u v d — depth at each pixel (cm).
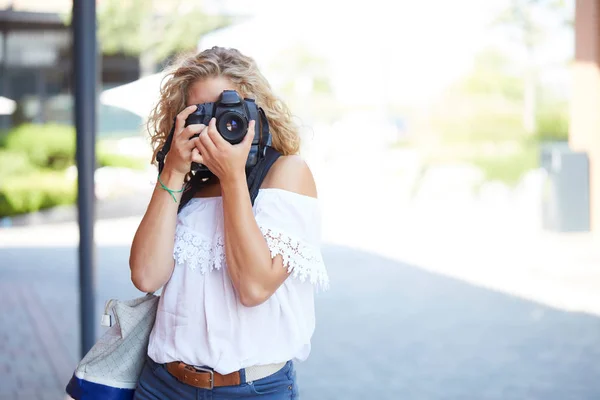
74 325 795
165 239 210
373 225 1545
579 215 1357
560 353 670
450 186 2069
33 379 612
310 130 232
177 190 209
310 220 206
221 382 207
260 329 207
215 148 193
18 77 2591
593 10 1292
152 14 2480
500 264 1100
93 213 539
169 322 213
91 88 522
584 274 1016
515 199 1931
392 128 3189
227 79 213
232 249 196
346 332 752
